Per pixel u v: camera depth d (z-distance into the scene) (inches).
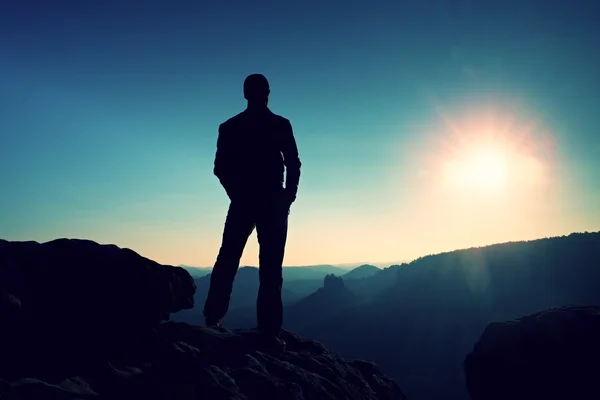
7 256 176.2
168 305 202.4
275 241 250.4
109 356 171.3
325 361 258.7
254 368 202.1
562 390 197.3
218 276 252.8
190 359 185.9
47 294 172.2
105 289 182.7
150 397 156.6
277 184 254.5
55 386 141.3
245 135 253.4
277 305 247.3
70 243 193.5
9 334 154.3
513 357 218.4
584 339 201.0
